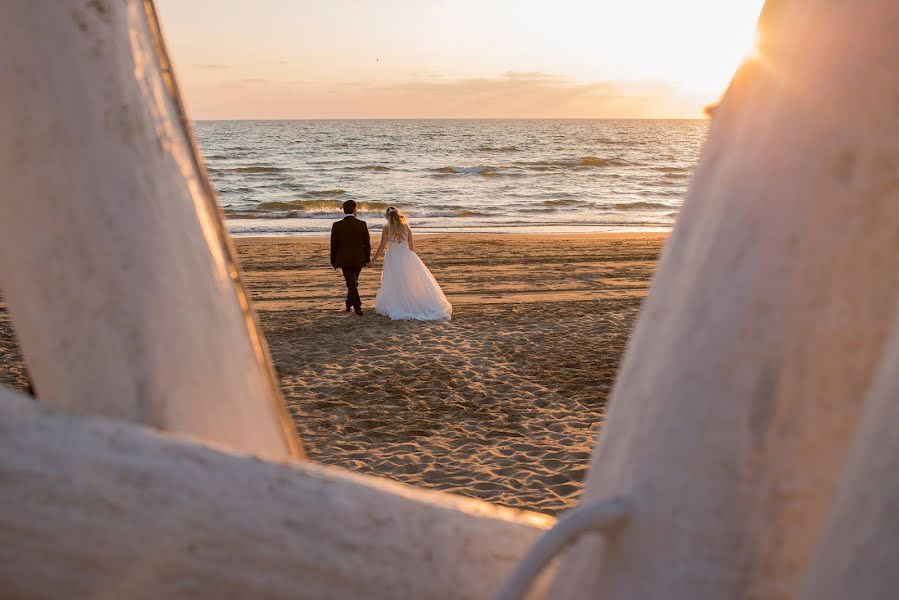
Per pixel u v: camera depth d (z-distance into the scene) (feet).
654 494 2.64
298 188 147.54
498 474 17.97
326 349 28.86
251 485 2.84
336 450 19.36
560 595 3.08
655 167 207.10
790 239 2.55
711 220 2.82
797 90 2.65
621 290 41.27
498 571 3.27
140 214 3.23
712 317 2.63
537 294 40.14
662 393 2.72
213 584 2.71
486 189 147.95
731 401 2.56
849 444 2.52
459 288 41.81
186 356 3.27
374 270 48.39
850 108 2.55
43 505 2.57
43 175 3.13
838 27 2.61
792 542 2.54
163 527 2.66
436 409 22.36
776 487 2.53
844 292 2.52
